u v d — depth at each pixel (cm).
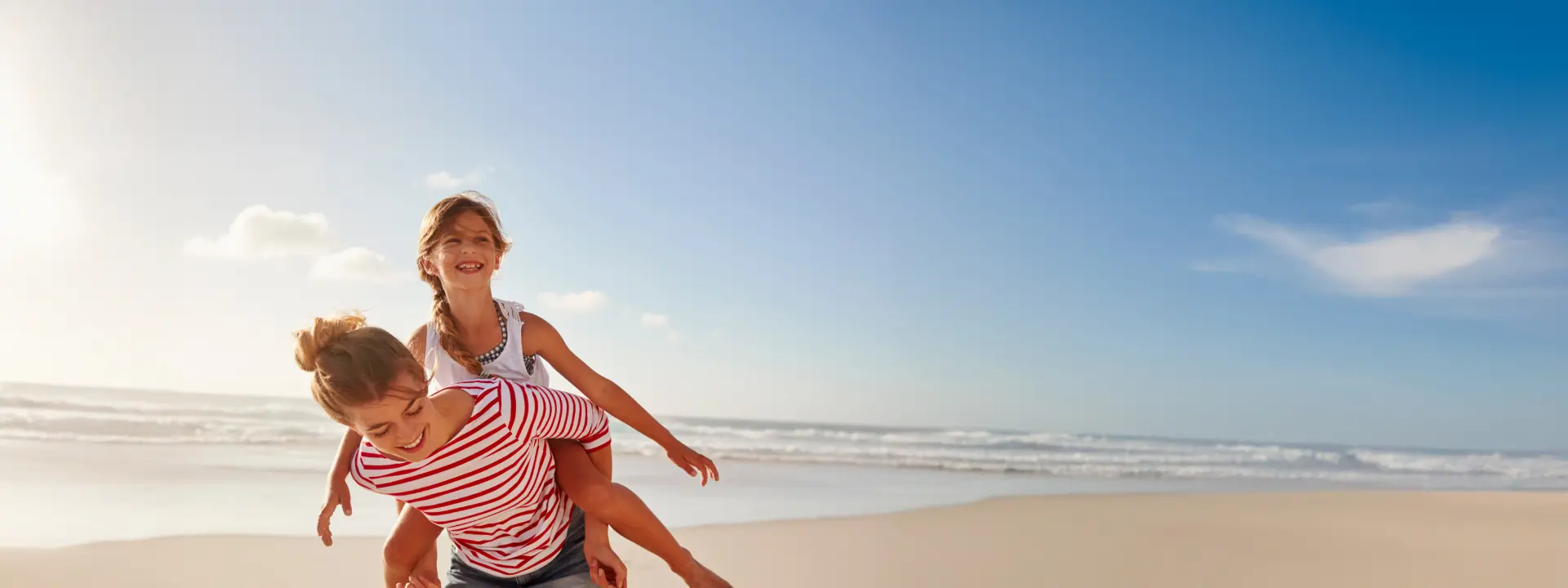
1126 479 1543
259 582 477
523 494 241
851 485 1128
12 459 980
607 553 259
